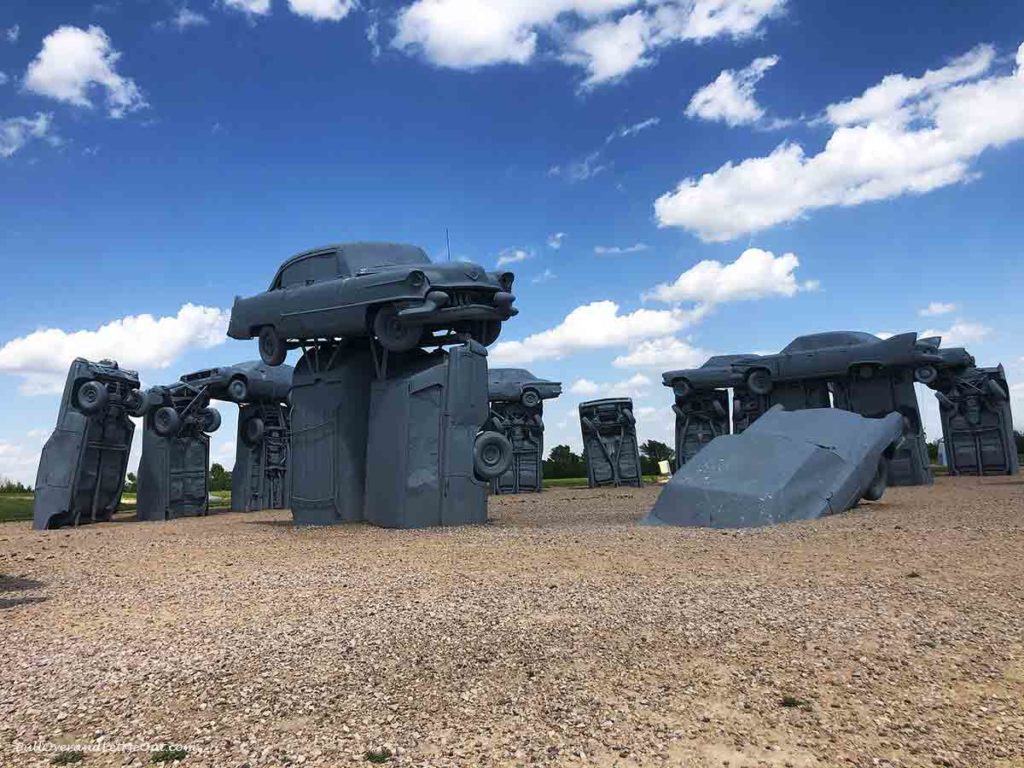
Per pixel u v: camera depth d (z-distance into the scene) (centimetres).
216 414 2948
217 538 1800
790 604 853
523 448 3928
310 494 2050
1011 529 1371
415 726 537
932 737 498
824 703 559
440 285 1839
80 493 2459
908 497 2183
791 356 3166
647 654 685
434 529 1806
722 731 516
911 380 2973
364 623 828
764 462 1742
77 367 2483
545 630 775
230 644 761
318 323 1986
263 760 490
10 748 520
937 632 724
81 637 818
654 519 1770
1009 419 3447
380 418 1952
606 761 477
